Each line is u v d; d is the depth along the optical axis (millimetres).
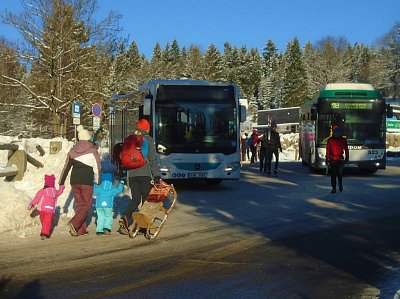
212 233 10023
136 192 9680
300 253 8422
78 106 22578
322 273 7277
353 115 22312
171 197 15391
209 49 97562
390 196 15625
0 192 9875
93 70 37938
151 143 9703
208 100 16828
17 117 44719
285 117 72625
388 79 92500
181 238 9531
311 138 24656
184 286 6566
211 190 17359
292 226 10812
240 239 9469
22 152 14055
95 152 9609
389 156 40188
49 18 36219
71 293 6219
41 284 6570
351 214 12359
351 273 7289
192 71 90625
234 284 6691
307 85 94375
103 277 6910
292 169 27453
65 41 36562
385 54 94188
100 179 9695
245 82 113375
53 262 7660
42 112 40062
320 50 100250
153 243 9078
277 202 14438
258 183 19672
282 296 6238
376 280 6961
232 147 16812
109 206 9719
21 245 8719
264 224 11047
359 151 22141
